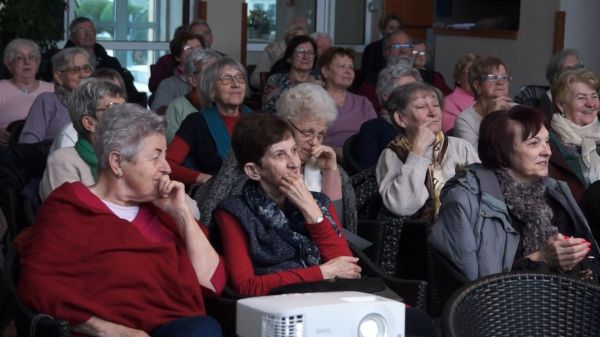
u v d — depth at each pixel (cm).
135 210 371
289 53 806
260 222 396
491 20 1177
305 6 1296
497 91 651
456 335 290
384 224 477
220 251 407
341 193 458
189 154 588
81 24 984
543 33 1067
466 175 420
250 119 400
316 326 281
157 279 358
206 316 358
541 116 414
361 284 375
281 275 385
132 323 353
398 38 950
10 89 780
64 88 675
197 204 428
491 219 409
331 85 726
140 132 360
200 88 598
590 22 1059
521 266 404
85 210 355
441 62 1230
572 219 429
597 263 424
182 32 857
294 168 397
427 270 466
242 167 404
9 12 933
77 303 343
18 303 333
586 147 546
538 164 412
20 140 671
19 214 480
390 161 495
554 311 323
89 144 461
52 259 346
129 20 1202
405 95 505
